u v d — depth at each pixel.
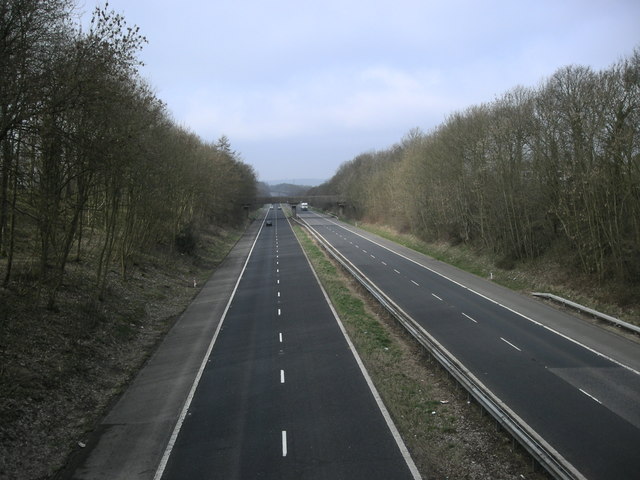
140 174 30.52
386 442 14.59
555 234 40.84
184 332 27.16
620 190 30.86
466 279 42.22
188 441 14.84
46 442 14.32
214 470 13.20
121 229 37.31
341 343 24.36
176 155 41.41
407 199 71.00
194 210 64.19
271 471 13.10
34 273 24.70
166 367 21.52
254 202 135.38
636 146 29.67
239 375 20.39
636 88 29.62
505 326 27.12
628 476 12.59
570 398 17.50
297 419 16.22
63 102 18.33
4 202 20.25
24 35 16.50
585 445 14.20
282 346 24.17
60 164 21.89
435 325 27.59
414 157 69.25
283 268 50.12
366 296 35.94
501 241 47.19
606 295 30.67
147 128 28.41
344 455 13.88
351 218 125.12
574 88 35.09
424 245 64.75
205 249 62.59
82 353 20.53
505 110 43.53
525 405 17.02
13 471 12.66
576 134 34.16
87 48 18.77
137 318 28.33
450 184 54.88
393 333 26.66
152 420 16.30
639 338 24.56
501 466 13.41
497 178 44.94
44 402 16.08
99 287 28.83
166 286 38.09
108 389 18.84
